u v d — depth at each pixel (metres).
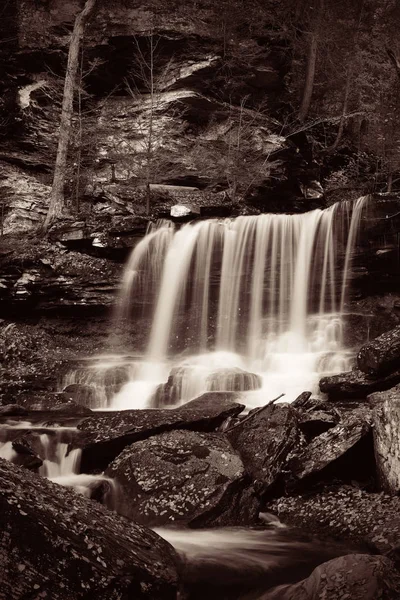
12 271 17.39
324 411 10.12
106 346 17.12
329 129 27.42
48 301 17.44
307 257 16.59
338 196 25.11
